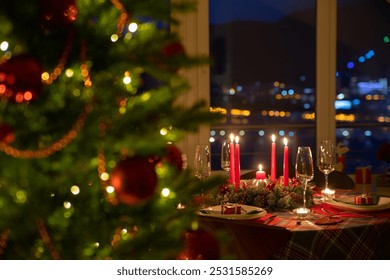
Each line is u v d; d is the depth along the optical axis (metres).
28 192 0.69
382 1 3.89
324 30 3.74
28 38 0.72
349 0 3.84
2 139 0.64
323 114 3.78
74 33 0.73
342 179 2.95
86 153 0.70
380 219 1.99
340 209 2.13
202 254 0.90
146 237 0.73
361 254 1.91
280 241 1.75
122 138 0.71
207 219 1.88
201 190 0.81
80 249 0.70
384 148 3.44
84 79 0.70
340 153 3.58
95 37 0.73
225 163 2.38
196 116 0.76
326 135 3.80
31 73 0.65
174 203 0.78
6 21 0.69
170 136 0.76
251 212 2.01
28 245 0.70
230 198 2.19
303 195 2.16
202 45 3.53
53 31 0.74
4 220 0.68
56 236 0.70
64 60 0.70
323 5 3.73
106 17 0.73
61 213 0.69
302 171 2.05
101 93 0.72
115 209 0.74
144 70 0.77
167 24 0.82
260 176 2.38
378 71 3.93
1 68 0.65
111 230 0.72
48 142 0.70
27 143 0.70
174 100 0.76
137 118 0.73
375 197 2.13
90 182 0.73
